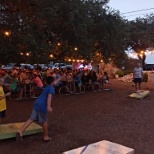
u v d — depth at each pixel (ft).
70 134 21.81
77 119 27.35
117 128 23.86
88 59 50.65
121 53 61.52
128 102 38.60
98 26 48.85
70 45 48.44
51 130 23.00
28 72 57.26
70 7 40.78
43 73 58.39
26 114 29.45
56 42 47.21
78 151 16.08
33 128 21.08
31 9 41.63
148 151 18.12
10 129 20.56
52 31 44.29
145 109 33.17
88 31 47.70
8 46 38.70
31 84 44.29
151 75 57.88
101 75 60.03
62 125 24.80
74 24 40.40
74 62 82.74
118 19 51.13
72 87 52.19
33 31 40.32
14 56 41.06
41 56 42.32
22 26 39.45
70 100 40.47
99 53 57.36
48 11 39.32
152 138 21.06
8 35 38.65
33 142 19.54
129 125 25.00
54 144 19.21
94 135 21.59
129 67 102.63
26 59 45.32
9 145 18.90
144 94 43.96
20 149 18.15
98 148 16.58
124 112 31.14
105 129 23.49
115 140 20.36
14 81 41.39
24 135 20.45
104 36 50.85
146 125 25.11
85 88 55.93
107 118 27.84
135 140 20.49
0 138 19.20
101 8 48.62
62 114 29.81
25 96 42.73
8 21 38.73
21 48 40.09
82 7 41.73
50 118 27.71
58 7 39.99
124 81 77.97
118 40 54.34
